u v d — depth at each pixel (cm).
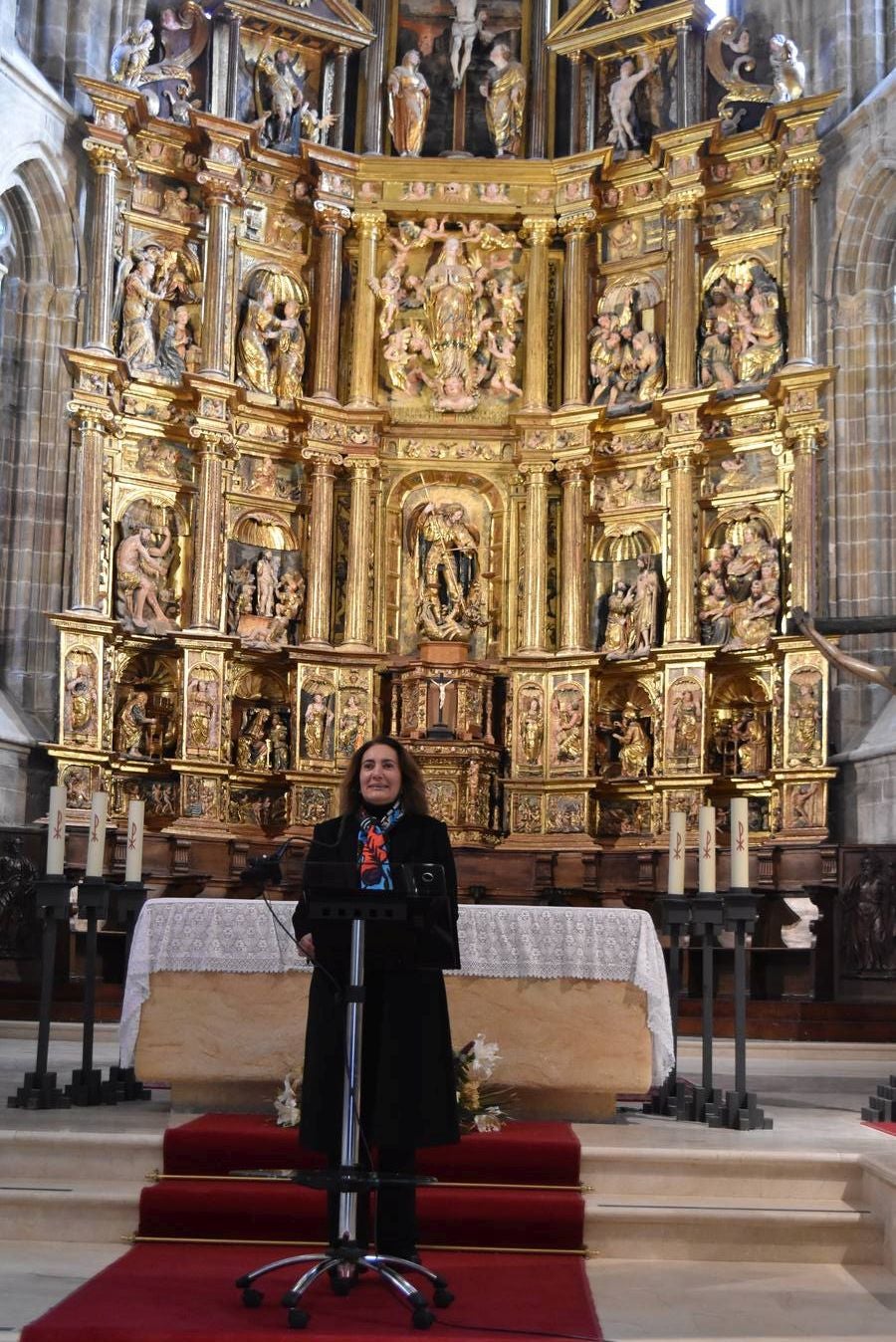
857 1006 1711
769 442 2252
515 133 2464
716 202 2370
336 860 696
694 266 2338
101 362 2208
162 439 2309
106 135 2255
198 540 2280
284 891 2202
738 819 997
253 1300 637
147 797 2234
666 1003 948
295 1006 939
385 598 2377
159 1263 720
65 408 2258
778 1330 634
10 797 2084
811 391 2192
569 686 2289
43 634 2208
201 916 941
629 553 2348
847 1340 618
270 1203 768
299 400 2348
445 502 2406
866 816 2077
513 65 2467
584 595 2338
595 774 2295
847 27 2294
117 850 2073
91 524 2202
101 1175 818
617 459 2352
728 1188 817
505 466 2402
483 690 2312
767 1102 1119
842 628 1002
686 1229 776
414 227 2436
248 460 2353
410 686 2294
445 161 2411
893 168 2153
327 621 2341
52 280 2264
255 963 933
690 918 1059
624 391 2383
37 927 1889
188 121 2386
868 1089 1245
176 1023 936
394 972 680
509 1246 770
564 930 943
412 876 657
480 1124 866
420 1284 689
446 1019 689
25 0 2297
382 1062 669
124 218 2312
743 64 2386
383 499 2398
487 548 2402
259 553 2353
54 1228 773
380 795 702
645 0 2441
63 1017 1677
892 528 2186
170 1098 1000
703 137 2311
